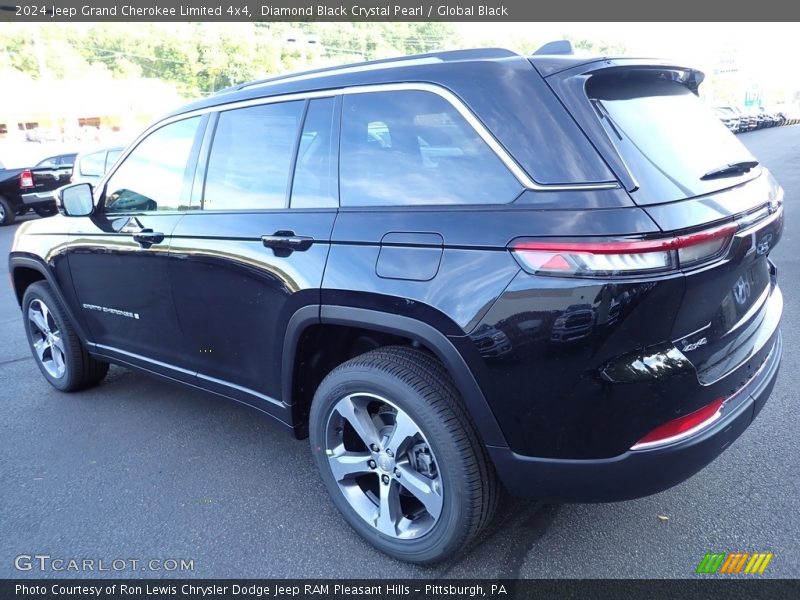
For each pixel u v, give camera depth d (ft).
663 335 6.39
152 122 11.41
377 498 8.65
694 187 6.86
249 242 9.07
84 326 12.98
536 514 9.05
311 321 8.27
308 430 9.41
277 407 9.43
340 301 7.88
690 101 8.48
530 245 6.41
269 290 8.81
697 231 6.34
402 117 7.83
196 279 9.96
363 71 8.39
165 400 13.70
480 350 6.72
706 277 6.46
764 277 8.75
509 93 7.01
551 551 8.26
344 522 9.17
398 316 7.32
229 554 8.57
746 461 9.97
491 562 8.14
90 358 13.82
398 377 7.52
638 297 6.09
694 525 8.58
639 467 6.59
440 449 7.30
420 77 7.72
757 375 7.89
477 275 6.72
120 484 10.36
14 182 47.44
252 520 9.29
